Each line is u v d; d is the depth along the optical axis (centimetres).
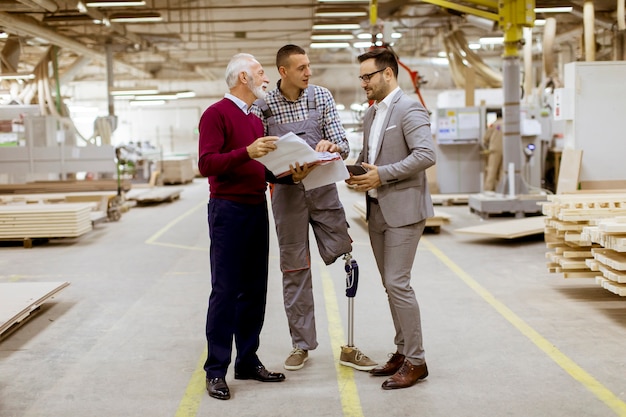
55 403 363
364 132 394
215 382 366
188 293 630
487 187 1343
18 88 1672
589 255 563
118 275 725
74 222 930
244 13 1783
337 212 396
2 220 925
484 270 705
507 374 390
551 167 1419
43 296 541
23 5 1389
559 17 1822
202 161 346
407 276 369
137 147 2425
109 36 1902
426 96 2775
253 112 388
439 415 334
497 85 1759
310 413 340
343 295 603
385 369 391
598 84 963
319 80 2869
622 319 502
